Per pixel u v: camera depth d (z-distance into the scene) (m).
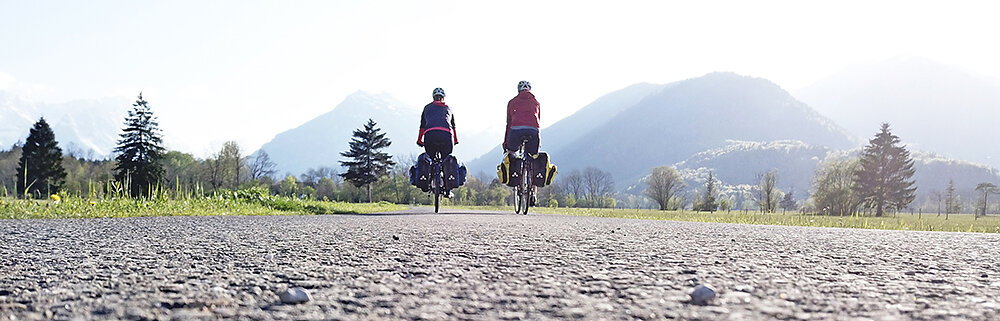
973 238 4.35
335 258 2.77
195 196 11.27
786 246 3.53
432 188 10.23
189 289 1.88
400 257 2.81
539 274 2.25
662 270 2.38
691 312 1.55
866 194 68.38
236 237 4.00
